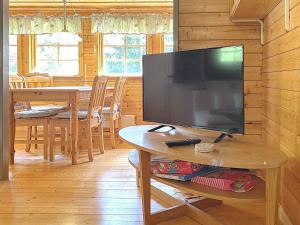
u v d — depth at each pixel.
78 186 2.80
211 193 1.72
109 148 4.52
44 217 2.17
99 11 5.83
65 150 4.29
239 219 2.14
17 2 5.64
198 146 1.76
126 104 5.91
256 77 2.75
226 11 2.76
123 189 2.72
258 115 2.76
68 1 5.56
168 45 5.88
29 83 5.41
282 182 2.09
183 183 1.88
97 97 3.89
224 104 1.93
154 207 2.36
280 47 2.16
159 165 2.00
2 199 2.49
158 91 2.40
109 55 6.00
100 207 2.34
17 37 5.95
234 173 1.92
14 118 3.67
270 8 2.34
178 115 2.24
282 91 2.11
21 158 3.86
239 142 1.95
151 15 5.76
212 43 2.78
